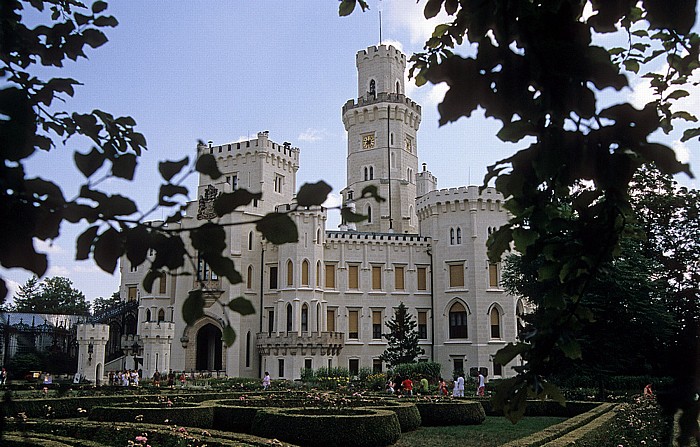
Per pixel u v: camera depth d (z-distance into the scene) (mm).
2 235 3096
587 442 15594
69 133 4867
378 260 61969
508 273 42750
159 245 3289
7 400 4258
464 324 59344
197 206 54781
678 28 3164
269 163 63344
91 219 3205
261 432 20984
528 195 3898
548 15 3102
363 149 73625
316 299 58344
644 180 45688
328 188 3174
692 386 3457
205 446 15648
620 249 4363
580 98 3123
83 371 45844
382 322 61094
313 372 52188
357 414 22359
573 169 3379
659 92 5230
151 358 51906
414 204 74312
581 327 4223
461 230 60656
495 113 3273
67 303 96438
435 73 3250
